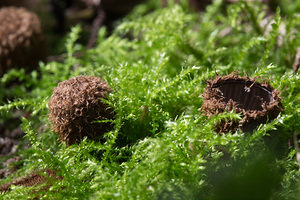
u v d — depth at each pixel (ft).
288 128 0.25
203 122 0.25
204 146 0.24
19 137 0.29
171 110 0.27
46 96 0.28
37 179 0.25
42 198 0.24
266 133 0.24
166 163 0.23
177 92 0.27
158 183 0.23
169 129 0.25
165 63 0.29
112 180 0.24
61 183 0.24
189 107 0.27
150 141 0.24
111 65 0.29
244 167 0.23
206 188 0.24
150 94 0.26
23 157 0.28
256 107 0.25
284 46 0.30
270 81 0.26
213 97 0.24
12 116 0.30
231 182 0.23
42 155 0.25
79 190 0.24
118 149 0.25
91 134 0.25
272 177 0.23
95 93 0.25
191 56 0.30
